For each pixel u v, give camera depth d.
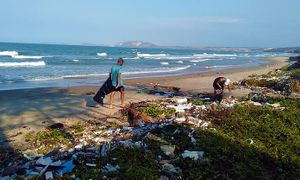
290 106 15.77
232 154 9.02
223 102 16.53
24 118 13.95
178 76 34.44
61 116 14.38
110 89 15.59
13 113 14.76
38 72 34.84
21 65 43.06
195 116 13.32
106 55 88.56
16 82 26.11
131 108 14.86
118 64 15.59
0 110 15.24
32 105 16.56
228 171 8.00
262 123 12.23
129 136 10.53
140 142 9.75
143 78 31.33
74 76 31.78
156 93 20.66
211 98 18.39
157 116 13.70
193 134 10.64
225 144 9.73
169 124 11.45
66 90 21.89
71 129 12.16
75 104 16.92
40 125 12.91
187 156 8.71
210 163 8.45
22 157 9.17
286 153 9.45
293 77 25.47
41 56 66.44
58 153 9.43
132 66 49.59
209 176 7.71
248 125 11.95
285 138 10.78
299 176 8.03
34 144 10.51
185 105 15.67
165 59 76.94
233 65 58.91
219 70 45.03
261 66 55.81
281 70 35.91
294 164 8.70
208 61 73.31
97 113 14.91
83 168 7.81
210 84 26.98
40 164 8.29
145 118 13.02
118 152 8.84
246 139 10.48
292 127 11.92
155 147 9.30
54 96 19.33
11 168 8.15
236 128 11.72
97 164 8.12
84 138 10.91
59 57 66.06
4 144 10.53
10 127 12.55
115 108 15.88
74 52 97.31
